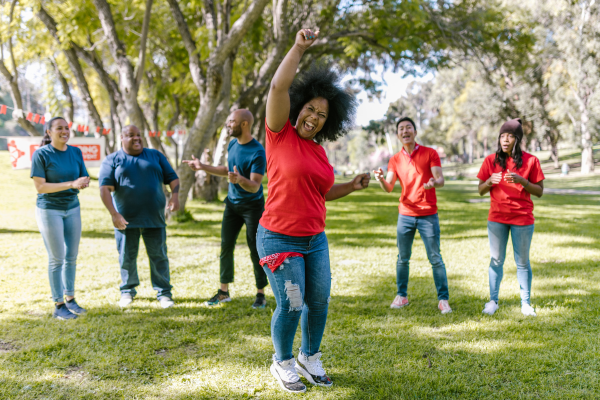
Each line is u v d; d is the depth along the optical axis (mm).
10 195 13461
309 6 14750
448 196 18719
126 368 3176
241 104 12773
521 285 4277
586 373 3055
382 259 6852
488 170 4363
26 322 4027
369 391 2877
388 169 4602
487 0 14500
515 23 15586
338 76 2812
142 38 10164
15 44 13812
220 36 9914
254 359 3332
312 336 2936
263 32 14648
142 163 4504
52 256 4148
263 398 2793
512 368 3146
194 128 10445
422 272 6008
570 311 4297
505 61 16125
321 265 2797
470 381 2984
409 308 4488
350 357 3355
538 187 4129
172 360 3297
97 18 11773
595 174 30594
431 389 2889
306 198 2705
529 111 33469
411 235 4473
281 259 2678
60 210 4176
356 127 2982
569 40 29156
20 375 3035
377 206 14945
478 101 35219
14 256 6594
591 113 31469
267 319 4172
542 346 3486
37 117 8297
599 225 9945
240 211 4422
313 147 2773
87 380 2998
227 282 4656
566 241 8078
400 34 13891
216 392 2850
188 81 13961
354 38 14453
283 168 2668
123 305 4539
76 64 14281
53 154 4164
